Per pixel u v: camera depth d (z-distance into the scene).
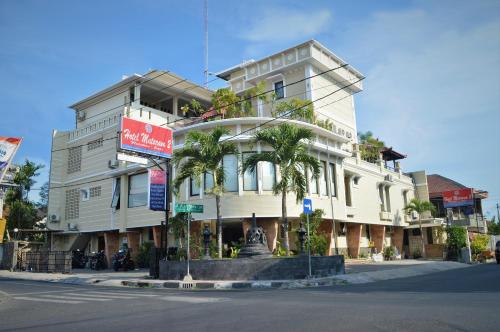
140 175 29.84
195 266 18.42
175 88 34.53
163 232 22.78
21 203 41.56
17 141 19.39
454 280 15.95
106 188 32.12
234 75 35.78
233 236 27.22
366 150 37.16
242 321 7.73
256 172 23.98
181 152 20.02
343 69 34.12
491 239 44.75
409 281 16.36
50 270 27.22
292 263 17.61
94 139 33.91
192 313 9.05
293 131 19.39
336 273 19.12
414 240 41.53
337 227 29.45
